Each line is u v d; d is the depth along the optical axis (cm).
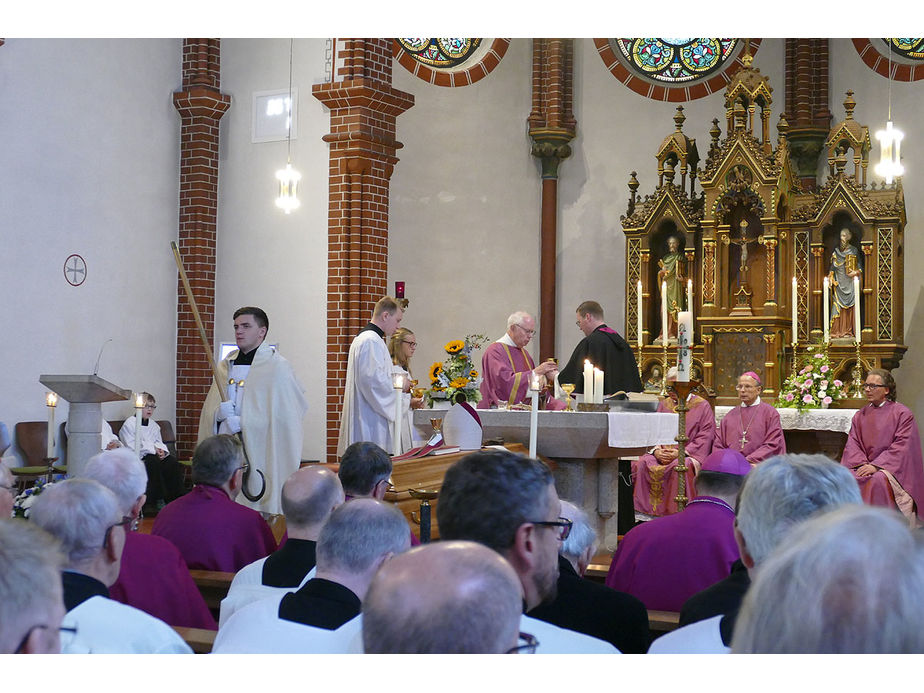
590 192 1515
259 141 1217
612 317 1494
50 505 281
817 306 1315
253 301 1213
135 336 1179
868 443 1034
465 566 142
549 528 244
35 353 1058
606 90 1520
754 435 1084
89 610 264
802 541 126
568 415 638
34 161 1059
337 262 1162
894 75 1391
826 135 1431
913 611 117
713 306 1342
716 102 1487
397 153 1406
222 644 259
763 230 1336
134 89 1178
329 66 1176
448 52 1462
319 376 1169
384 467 412
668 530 407
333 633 253
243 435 775
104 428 1037
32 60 1058
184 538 461
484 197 1475
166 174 1220
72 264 1101
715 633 233
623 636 296
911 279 1359
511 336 829
